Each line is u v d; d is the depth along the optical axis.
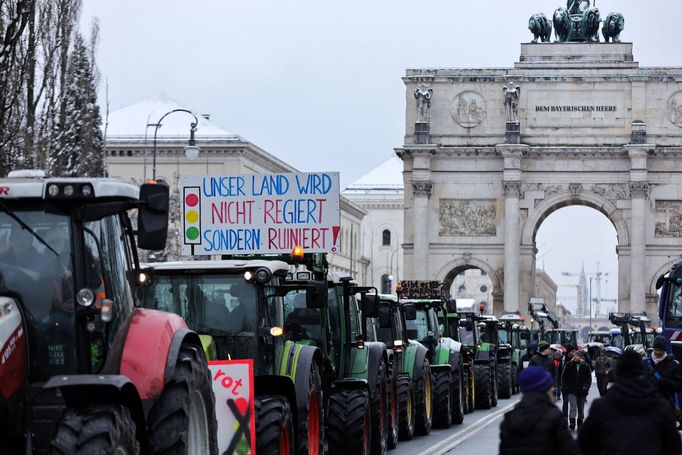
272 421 23.98
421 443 41.09
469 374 58.31
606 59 128.62
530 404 16.47
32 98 58.94
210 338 24.88
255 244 32.69
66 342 16.83
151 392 17.27
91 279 17.19
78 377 16.16
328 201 32.50
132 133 135.88
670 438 16.83
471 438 43.53
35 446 16.47
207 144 134.62
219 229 32.81
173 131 136.12
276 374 25.84
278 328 25.56
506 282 127.81
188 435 18.23
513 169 127.75
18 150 58.12
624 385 16.89
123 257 18.31
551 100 128.88
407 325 48.97
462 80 129.12
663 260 127.88
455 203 129.62
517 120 128.38
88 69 73.44
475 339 63.19
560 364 63.25
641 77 127.38
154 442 17.31
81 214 17.09
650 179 128.25
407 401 41.47
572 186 128.62
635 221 127.38
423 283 54.47
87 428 15.66
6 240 17.06
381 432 35.50
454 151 128.88
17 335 16.45
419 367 43.78
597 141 128.25
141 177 135.12
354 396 31.97
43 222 17.08
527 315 128.88
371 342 36.06
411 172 129.75
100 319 17.12
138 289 18.89
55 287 16.91
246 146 135.12
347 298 33.59
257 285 25.50
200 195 32.88
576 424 48.66
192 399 18.50
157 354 17.55
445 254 129.38
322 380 29.83
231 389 23.41
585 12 131.38
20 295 16.84
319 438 27.44
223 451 23.23
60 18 65.69
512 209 127.81
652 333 101.88
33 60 58.62
